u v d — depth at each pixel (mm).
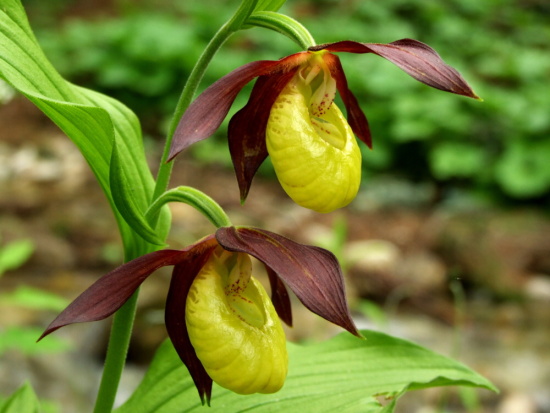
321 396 393
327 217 1209
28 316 752
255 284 364
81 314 339
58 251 922
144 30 1576
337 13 1976
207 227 1055
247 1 359
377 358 406
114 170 347
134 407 401
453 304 952
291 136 354
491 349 851
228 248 346
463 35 1829
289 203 1270
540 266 1020
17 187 1136
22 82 360
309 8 2059
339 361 406
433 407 695
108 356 393
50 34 1723
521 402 729
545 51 1881
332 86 364
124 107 400
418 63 345
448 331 892
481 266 1007
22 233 948
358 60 1571
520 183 1279
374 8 1875
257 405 394
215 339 353
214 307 356
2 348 474
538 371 801
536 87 1522
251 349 352
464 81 343
